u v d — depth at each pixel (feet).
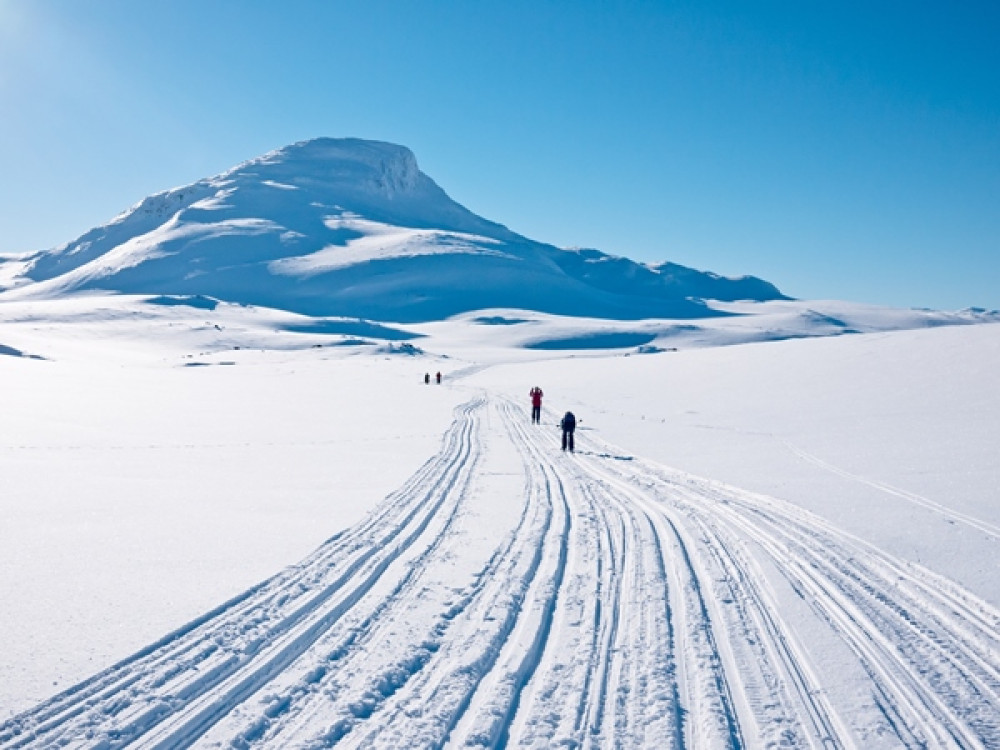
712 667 19.01
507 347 565.94
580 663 19.25
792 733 15.76
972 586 25.43
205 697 16.57
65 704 15.89
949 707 17.11
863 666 19.29
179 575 25.44
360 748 14.69
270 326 555.28
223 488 43.24
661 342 620.49
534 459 58.95
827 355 128.06
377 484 45.50
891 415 77.92
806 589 25.66
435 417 92.68
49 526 32.01
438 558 28.96
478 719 16.01
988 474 46.52
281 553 28.73
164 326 444.96
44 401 98.58
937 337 125.70
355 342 419.95
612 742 15.19
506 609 23.00
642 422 86.53
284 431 75.92
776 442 66.18
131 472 48.37
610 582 26.32
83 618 21.01
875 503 39.47
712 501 41.68
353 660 18.97
